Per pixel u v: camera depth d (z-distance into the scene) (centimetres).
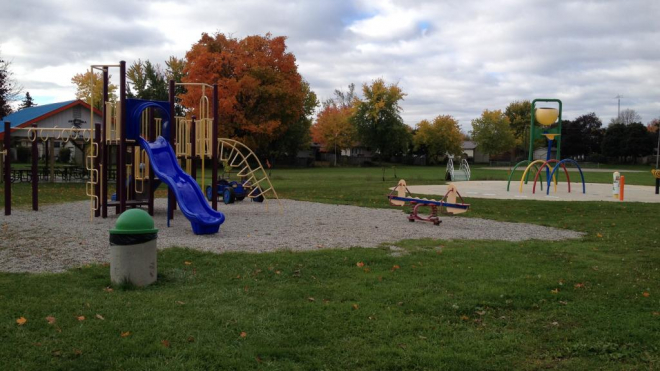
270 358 416
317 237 1008
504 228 1208
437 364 411
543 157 10112
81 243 890
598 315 533
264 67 4688
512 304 567
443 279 665
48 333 450
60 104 3188
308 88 6756
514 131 9894
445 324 502
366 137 7544
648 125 11650
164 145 1279
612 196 2016
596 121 10338
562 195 2064
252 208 1603
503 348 446
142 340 439
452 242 973
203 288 610
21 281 620
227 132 4653
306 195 2108
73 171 3338
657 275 707
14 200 1722
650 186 2720
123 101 1213
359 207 1650
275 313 520
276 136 5400
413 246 913
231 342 443
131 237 607
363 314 523
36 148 1412
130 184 1493
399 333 475
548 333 483
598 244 974
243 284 631
